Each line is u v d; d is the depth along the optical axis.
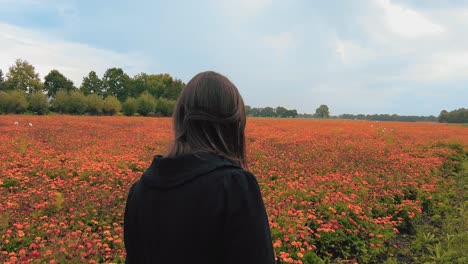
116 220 5.65
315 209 6.00
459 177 10.84
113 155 11.12
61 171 8.39
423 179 8.94
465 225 6.18
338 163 10.94
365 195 7.00
